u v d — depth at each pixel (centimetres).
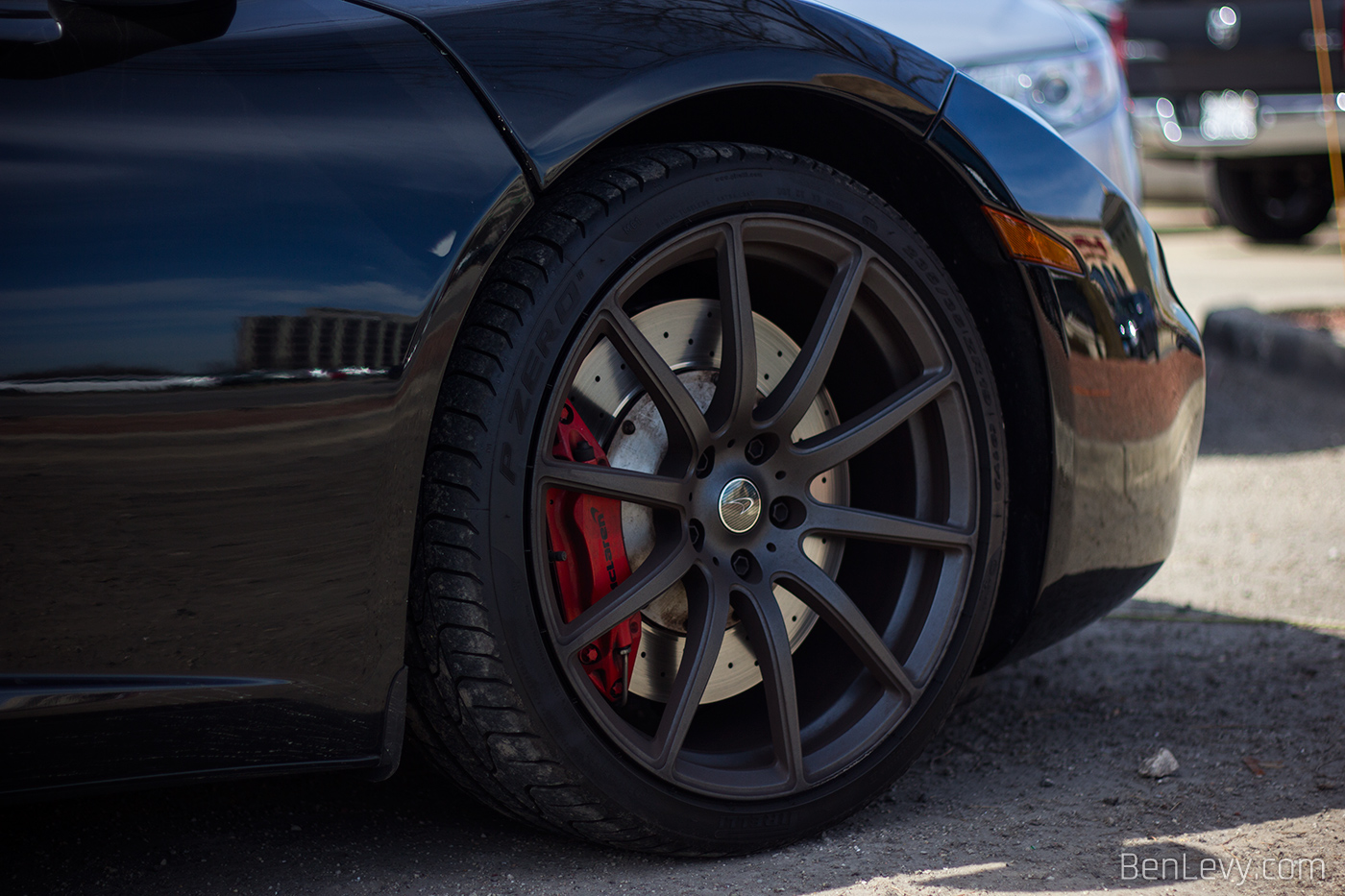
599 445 159
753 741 166
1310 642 256
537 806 147
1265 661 245
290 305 127
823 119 171
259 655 129
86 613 121
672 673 171
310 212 129
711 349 176
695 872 154
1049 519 180
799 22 165
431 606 139
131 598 122
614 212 148
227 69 131
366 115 134
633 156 154
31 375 116
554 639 144
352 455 130
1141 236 198
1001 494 178
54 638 120
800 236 164
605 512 155
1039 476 181
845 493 185
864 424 168
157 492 122
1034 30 394
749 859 158
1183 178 1075
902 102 168
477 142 138
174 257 123
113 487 120
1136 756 197
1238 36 813
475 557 138
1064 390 178
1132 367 187
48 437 117
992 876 151
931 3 396
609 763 147
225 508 125
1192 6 831
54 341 117
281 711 131
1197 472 421
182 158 125
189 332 123
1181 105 851
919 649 173
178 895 146
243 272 125
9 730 118
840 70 163
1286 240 927
